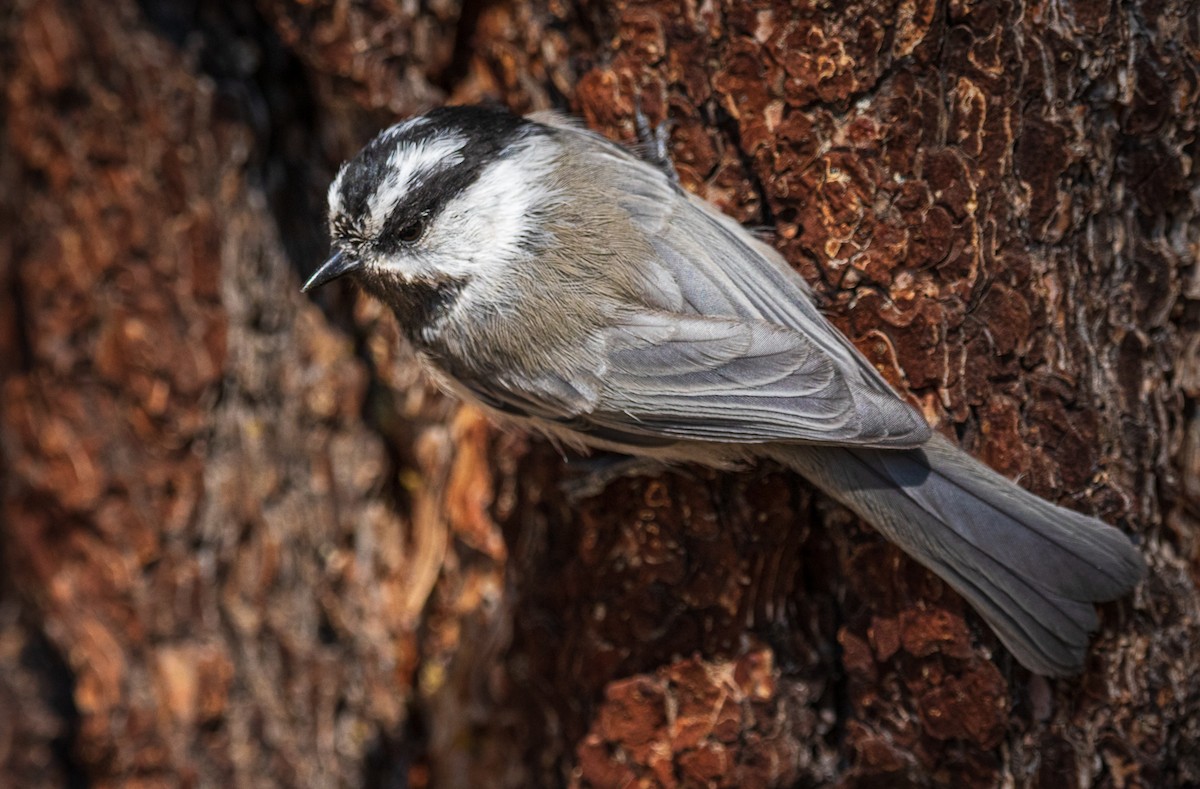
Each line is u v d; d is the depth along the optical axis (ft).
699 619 6.59
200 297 6.74
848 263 6.55
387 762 6.78
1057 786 6.56
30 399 6.78
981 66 6.53
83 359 6.76
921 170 6.54
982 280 6.54
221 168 6.73
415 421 6.75
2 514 6.84
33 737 6.88
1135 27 6.54
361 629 6.77
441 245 6.57
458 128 6.59
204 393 6.74
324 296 6.75
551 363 6.56
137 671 6.77
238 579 6.76
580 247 6.56
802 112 6.55
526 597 6.65
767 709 6.59
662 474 6.59
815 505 6.58
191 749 6.77
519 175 6.57
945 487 6.53
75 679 6.84
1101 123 6.54
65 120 6.74
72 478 6.76
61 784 6.89
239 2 6.72
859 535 6.57
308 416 6.76
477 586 6.73
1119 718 6.55
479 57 6.67
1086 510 6.55
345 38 6.66
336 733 6.77
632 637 6.61
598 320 6.55
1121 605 6.55
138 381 6.75
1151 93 6.54
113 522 6.76
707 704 6.59
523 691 6.67
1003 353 6.54
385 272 6.59
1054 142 6.54
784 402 6.52
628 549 6.61
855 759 6.59
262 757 6.77
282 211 6.75
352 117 6.72
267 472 6.75
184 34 6.72
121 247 6.74
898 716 6.57
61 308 6.75
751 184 6.57
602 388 6.55
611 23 6.59
